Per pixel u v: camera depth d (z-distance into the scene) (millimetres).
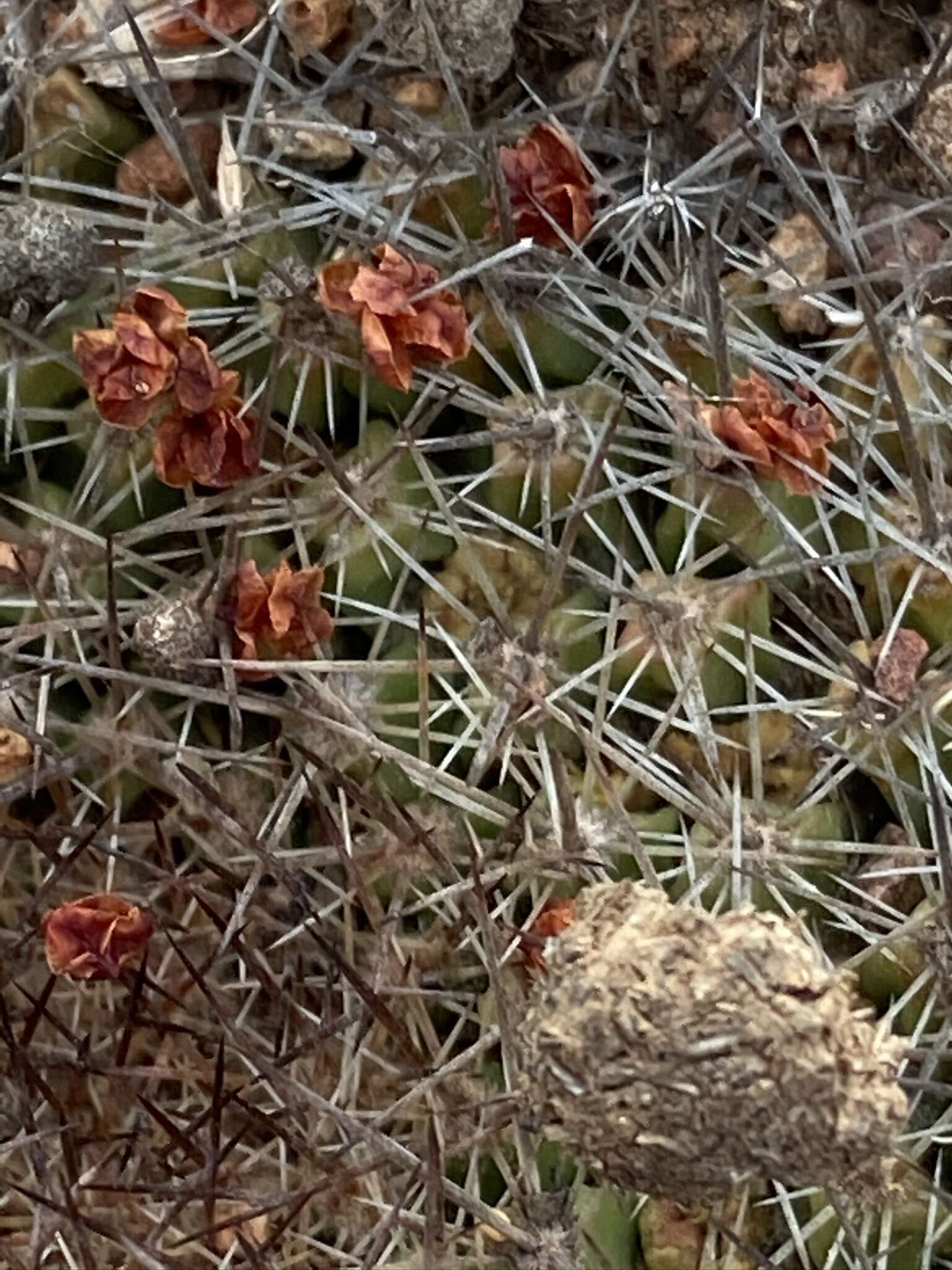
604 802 74
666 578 75
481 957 73
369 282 73
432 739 74
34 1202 70
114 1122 75
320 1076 74
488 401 76
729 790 75
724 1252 73
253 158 77
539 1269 69
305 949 75
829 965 65
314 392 77
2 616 76
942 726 73
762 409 75
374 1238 68
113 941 72
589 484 70
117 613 74
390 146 77
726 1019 59
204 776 75
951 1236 73
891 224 77
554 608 77
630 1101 59
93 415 76
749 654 74
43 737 72
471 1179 71
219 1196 69
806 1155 59
